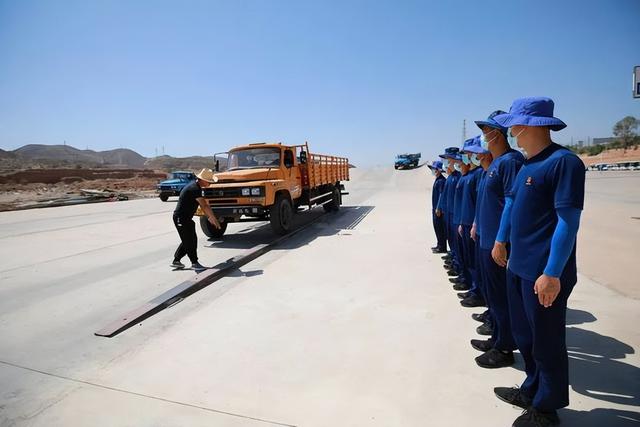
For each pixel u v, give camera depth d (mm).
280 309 4863
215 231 9859
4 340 4250
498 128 3281
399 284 5715
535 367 2705
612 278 5438
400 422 2672
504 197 3256
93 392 3195
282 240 9336
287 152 10641
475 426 2609
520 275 2508
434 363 3445
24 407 3016
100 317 4867
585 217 10828
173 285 6098
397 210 15180
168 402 3008
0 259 8117
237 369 3465
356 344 3850
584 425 2564
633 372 3158
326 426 2660
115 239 10281
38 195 28953
